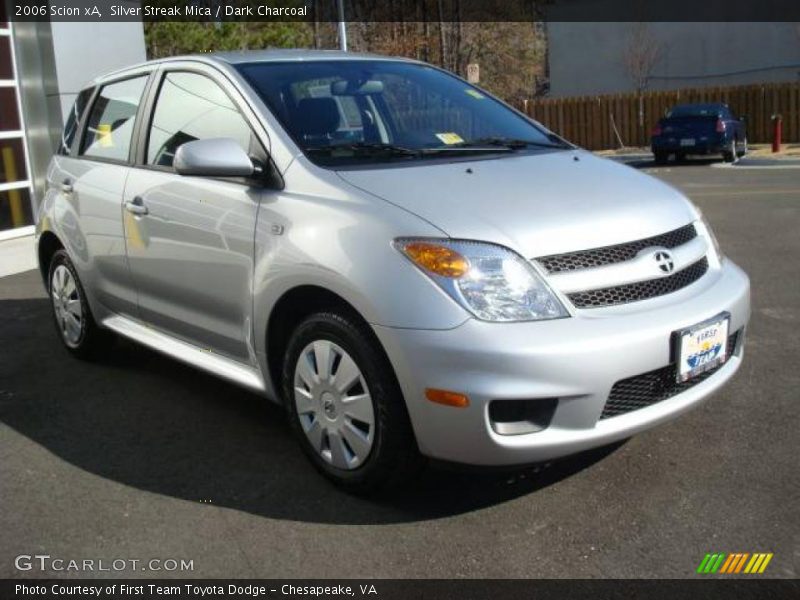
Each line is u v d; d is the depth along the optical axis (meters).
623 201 3.53
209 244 3.95
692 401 3.38
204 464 3.90
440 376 3.02
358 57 4.64
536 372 2.97
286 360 3.63
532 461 3.10
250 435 4.23
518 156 4.01
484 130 4.44
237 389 4.91
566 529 3.21
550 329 3.02
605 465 3.70
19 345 5.89
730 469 3.62
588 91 30.56
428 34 31.48
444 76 4.84
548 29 30.91
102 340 5.33
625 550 3.06
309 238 3.40
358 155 3.81
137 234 4.47
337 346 3.38
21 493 3.66
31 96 10.58
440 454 3.13
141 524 3.37
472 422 3.01
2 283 7.99
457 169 3.67
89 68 10.62
